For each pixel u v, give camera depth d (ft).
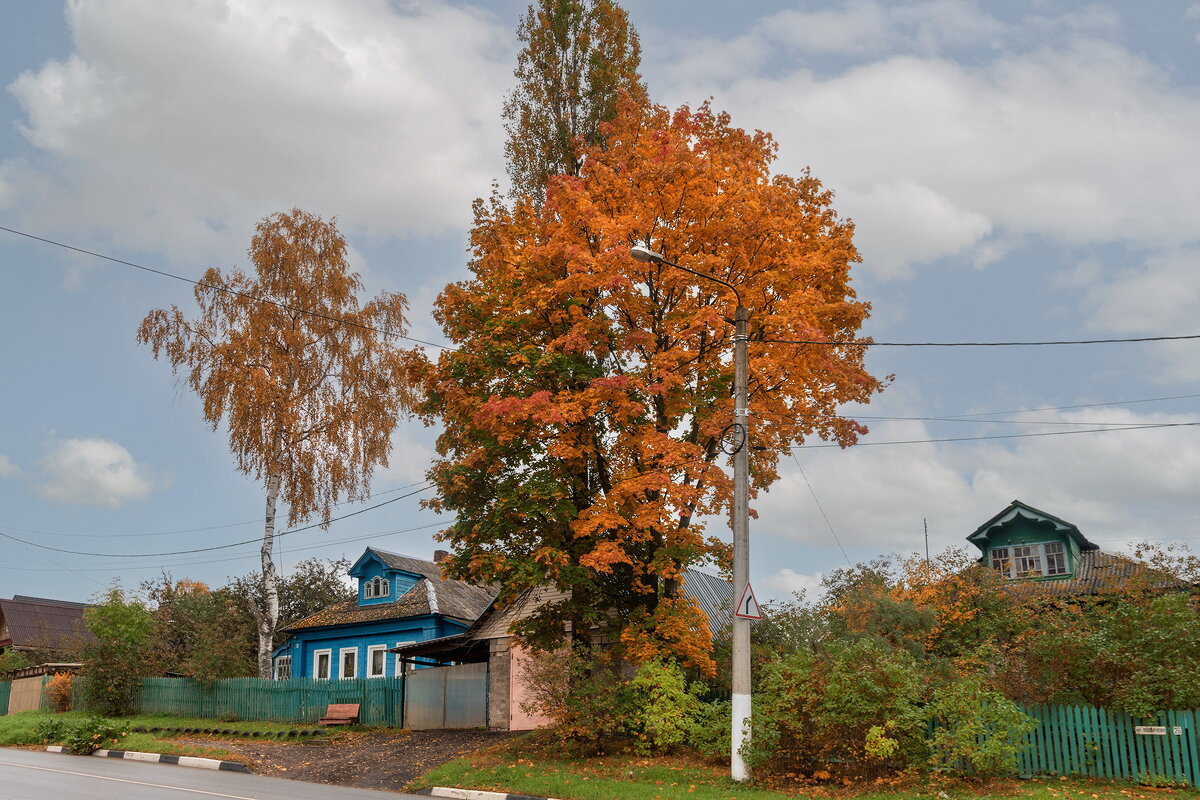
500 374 72.13
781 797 49.75
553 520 70.85
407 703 97.91
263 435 112.78
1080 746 53.21
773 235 67.56
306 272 120.67
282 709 104.68
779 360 68.03
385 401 120.06
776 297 69.92
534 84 100.89
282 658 149.69
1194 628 53.67
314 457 115.65
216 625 123.24
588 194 71.46
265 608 114.62
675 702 64.64
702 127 76.07
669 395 71.56
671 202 69.41
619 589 74.59
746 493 58.34
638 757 64.64
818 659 59.11
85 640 128.16
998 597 90.58
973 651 86.53
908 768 51.90
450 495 75.36
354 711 98.37
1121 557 83.25
